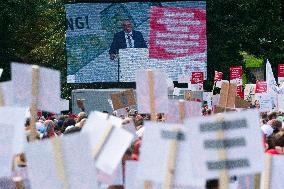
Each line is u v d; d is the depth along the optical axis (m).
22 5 122.06
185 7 95.94
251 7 120.81
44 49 119.62
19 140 16.12
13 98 19.62
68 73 97.62
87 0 96.69
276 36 123.00
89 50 97.44
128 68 97.25
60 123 40.69
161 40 96.62
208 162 15.81
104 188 19.02
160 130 16.16
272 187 16.89
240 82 68.81
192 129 15.84
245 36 120.06
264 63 123.75
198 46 96.25
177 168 16.02
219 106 39.72
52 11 122.81
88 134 15.12
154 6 96.25
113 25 96.88
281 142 26.12
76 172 15.07
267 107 56.94
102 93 85.19
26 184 17.00
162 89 23.03
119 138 16.88
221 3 118.88
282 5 124.94
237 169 15.83
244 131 15.90
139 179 16.33
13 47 122.56
